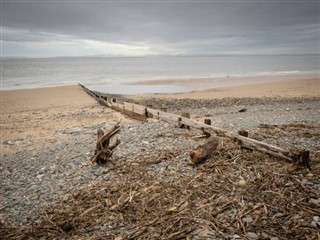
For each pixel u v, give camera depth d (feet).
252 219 15.76
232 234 14.51
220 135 30.48
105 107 70.28
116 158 28.02
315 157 25.20
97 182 22.91
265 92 97.71
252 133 34.83
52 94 99.45
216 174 21.98
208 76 177.78
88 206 18.88
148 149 29.96
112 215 17.35
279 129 37.11
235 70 243.19
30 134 44.75
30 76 188.44
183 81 148.05
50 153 33.30
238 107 65.46
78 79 166.61
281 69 247.50
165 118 42.68
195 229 15.17
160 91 108.47
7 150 36.11
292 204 17.04
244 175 21.53
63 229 16.26
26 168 28.53
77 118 56.29
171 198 18.88
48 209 19.19
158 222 16.11
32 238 15.72
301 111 56.39
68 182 23.66
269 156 24.79
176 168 23.91
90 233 15.71
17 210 19.43
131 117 54.90
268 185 19.67
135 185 21.42
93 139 38.60
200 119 48.67
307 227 14.74
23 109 71.10
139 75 196.85
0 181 25.43
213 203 17.72
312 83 124.77
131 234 15.19
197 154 24.02
